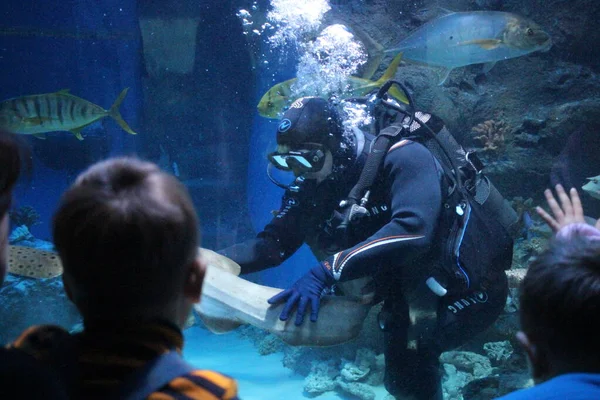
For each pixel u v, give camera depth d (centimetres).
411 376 329
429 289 345
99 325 100
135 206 97
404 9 754
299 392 498
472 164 329
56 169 1364
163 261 98
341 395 485
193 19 1176
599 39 759
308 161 305
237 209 1214
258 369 572
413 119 318
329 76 466
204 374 97
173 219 99
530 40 436
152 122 1291
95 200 97
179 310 108
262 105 494
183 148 1283
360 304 283
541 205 699
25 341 108
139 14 1191
